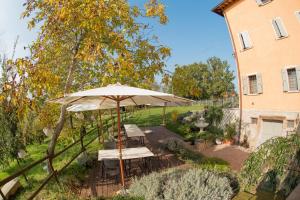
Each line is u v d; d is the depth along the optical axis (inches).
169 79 391.2
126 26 360.2
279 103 577.9
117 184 298.2
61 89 364.8
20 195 278.8
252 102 665.6
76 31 336.5
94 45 311.0
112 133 605.6
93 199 243.9
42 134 673.6
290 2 538.6
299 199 208.8
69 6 304.7
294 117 529.7
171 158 423.5
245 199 245.9
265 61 616.7
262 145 248.2
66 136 501.7
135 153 309.9
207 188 215.3
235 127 706.8
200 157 446.3
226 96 1170.0
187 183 223.8
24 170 195.5
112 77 330.0
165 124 999.6
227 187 233.9
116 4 333.4
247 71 681.0
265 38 611.2
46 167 368.5
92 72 356.5
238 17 698.2
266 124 616.4
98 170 357.4
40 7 337.1
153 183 231.3
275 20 578.2
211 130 775.7
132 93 229.1
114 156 298.5
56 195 245.1
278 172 230.1
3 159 387.5
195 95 417.4
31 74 277.9
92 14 299.7
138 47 379.9
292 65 542.0
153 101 336.8
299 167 237.0
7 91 277.3
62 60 355.6
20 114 284.0
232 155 523.5
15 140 385.4
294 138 237.3
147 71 367.2
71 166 361.1
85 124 615.8
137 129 528.1
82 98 303.7
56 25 320.5
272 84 597.0
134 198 222.8
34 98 291.7
